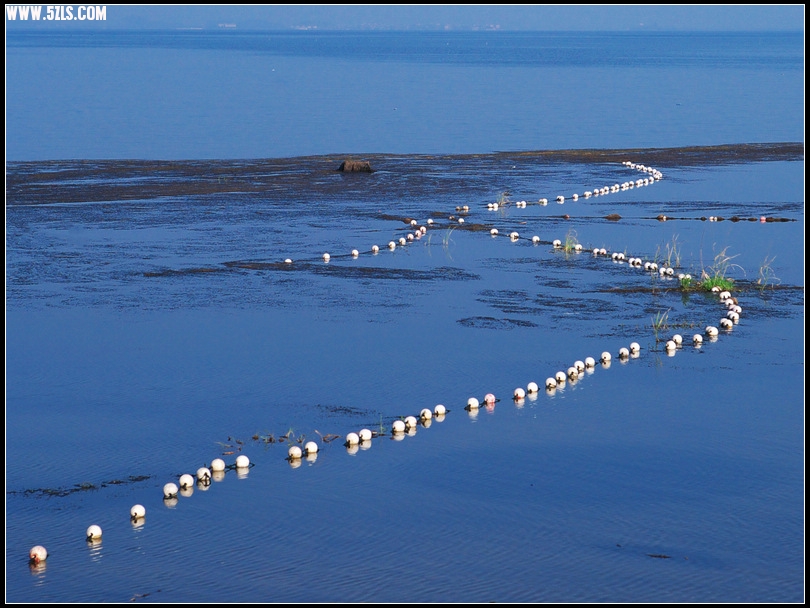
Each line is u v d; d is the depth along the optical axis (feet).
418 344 172.86
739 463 125.29
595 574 99.76
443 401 147.84
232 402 146.61
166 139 498.69
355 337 176.65
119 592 97.35
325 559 103.30
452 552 104.37
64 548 106.11
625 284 214.07
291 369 160.25
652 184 361.10
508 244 257.14
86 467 125.70
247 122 578.66
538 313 191.83
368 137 510.99
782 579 98.68
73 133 520.01
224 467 125.29
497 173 387.96
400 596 96.17
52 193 329.93
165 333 178.91
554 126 560.20
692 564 101.50
